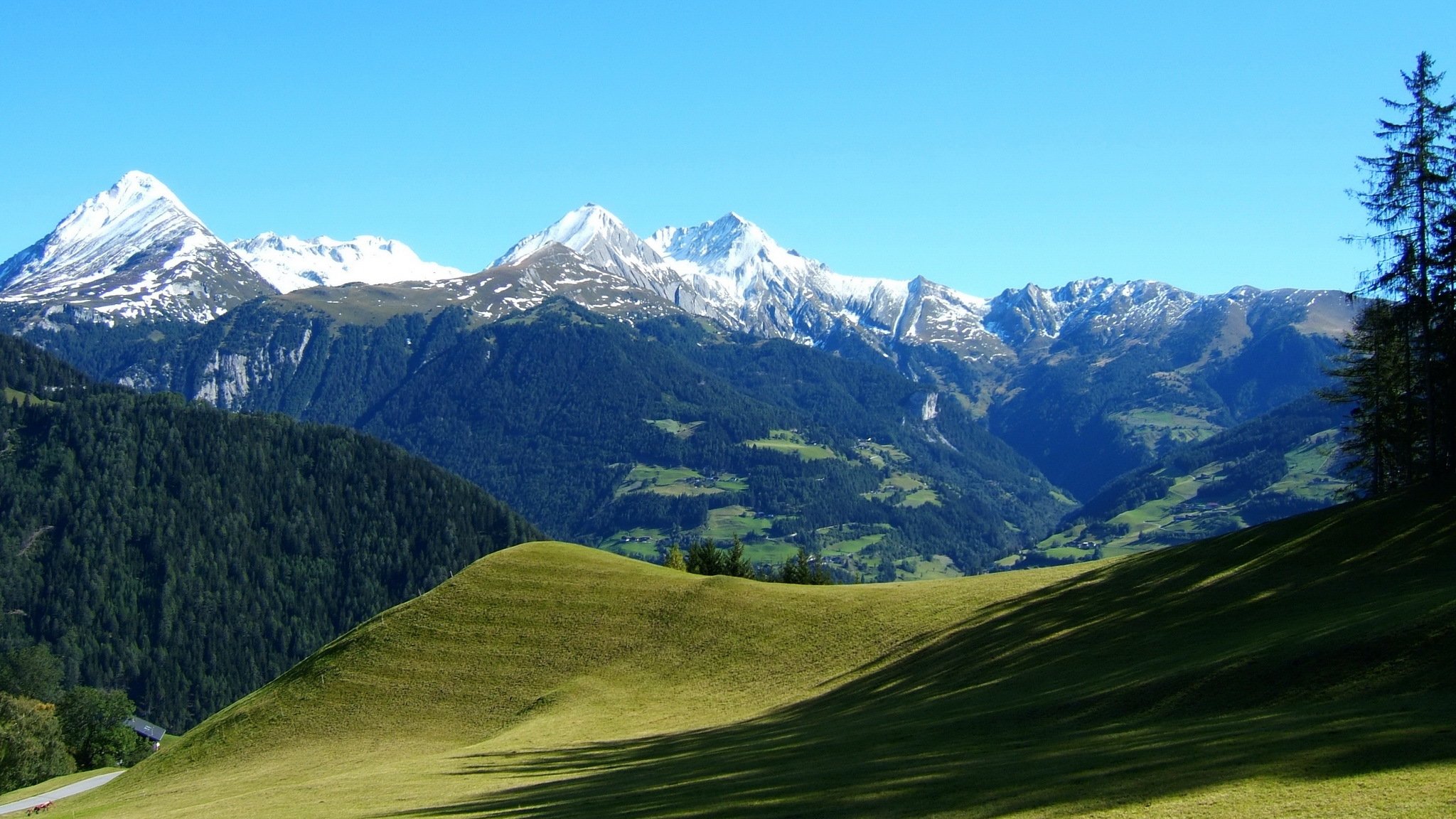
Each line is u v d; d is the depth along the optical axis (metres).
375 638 93.88
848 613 85.81
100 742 155.62
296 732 81.31
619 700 77.69
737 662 81.25
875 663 71.25
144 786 77.94
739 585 97.31
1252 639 47.25
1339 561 58.25
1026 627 65.62
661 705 75.38
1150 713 40.72
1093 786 30.11
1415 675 35.84
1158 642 53.25
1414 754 27.59
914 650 71.00
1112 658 52.84
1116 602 64.69
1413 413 78.38
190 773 78.31
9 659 197.00
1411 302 70.06
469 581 102.56
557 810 40.12
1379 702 34.28
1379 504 64.56
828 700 64.81
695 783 42.06
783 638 83.88
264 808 54.62
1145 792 28.58
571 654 87.38
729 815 33.97
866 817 31.06
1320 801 25.34
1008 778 33.00
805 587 97.25
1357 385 86.06
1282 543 64.44
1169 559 71.94
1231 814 25.47
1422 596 44.34
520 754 64.31
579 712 75.88
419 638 93.00
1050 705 45.47
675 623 90.50
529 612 95.62
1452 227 68.31
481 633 92.56
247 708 87.69
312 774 69.88
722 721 66.69
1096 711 42.81
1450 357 69.56
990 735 42.78
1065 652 57.06
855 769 39.44
